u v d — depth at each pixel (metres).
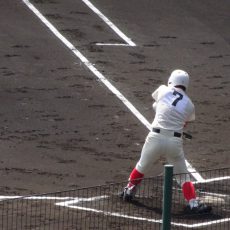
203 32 62.56
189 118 32.81
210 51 59.28
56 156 39.66
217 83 53.75
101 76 52.44
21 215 30.25
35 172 36.94
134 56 56.50
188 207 32.31
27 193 33.66
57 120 45.09
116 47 57.56
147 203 32.69
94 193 33.91
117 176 37.16
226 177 37.62
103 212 31.22
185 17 64.88
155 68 54.97
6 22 59.22
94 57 55.34
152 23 62.78
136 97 49.72
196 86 52.88
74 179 36.25
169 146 32.09
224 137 44.81
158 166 38.78
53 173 36.97
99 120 45.66
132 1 66.44
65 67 53.19
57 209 31.31
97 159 39.69
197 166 39.50
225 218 31.31
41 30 58.69
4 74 51.03
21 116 45.19
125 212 31.36
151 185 35.19
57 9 62.88
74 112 46.50
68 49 56.09
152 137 32.31
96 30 60.06
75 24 60.53
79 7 63.91
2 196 32.97
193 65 56.44
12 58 53.53
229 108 49.66
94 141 42.44
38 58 54.06
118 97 49.41
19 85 49.66
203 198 33.88
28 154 39.59
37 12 61.78
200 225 30.30
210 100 50.78
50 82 50.62
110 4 65.25
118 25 61.50
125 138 43.28
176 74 33.19
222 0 69.50
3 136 41.91
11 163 38.00
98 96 49.28
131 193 32.69
